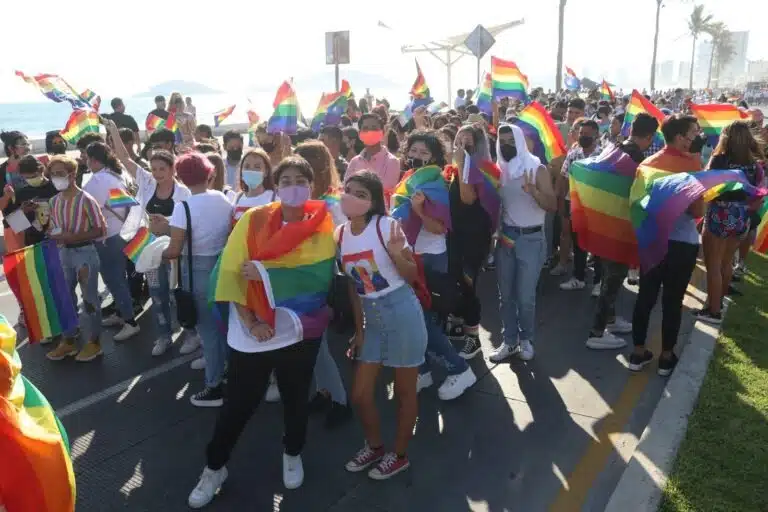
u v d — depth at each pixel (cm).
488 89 898
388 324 334
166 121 1056
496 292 682
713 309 559
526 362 500
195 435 408
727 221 528
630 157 478
